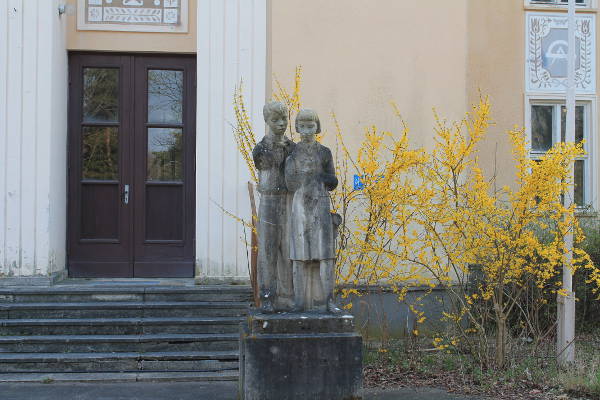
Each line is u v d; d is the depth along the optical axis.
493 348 7.77
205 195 8.80
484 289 7.97
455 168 7.61
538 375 6.92
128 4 9.83
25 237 8.56
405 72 9.20
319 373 5.24
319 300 5.48
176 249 9.84
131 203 9.82
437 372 7.28
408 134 9.12
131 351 7.48
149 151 9.89
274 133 5.52
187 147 9.90
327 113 9.05
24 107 8.64
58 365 7.19
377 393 6.56
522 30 10.12
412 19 9.23
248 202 8.83
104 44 9.77
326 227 5.45
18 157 8.59
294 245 5.43
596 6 10.31
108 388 6.71
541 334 7.96
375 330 8.68
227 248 8.78
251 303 8.15
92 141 9.84
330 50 9.10
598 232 9.12
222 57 8.91
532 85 10.12
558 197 7.25
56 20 8.98
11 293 8.10
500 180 9.83
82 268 9.72
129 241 9.80
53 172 8.81
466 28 9.36
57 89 9.05
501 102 9.99
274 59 9.01
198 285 8.67
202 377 7.05
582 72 10.30
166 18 9.87
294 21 9.06
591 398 6.31
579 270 8.59
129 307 8.00
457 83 9.27
